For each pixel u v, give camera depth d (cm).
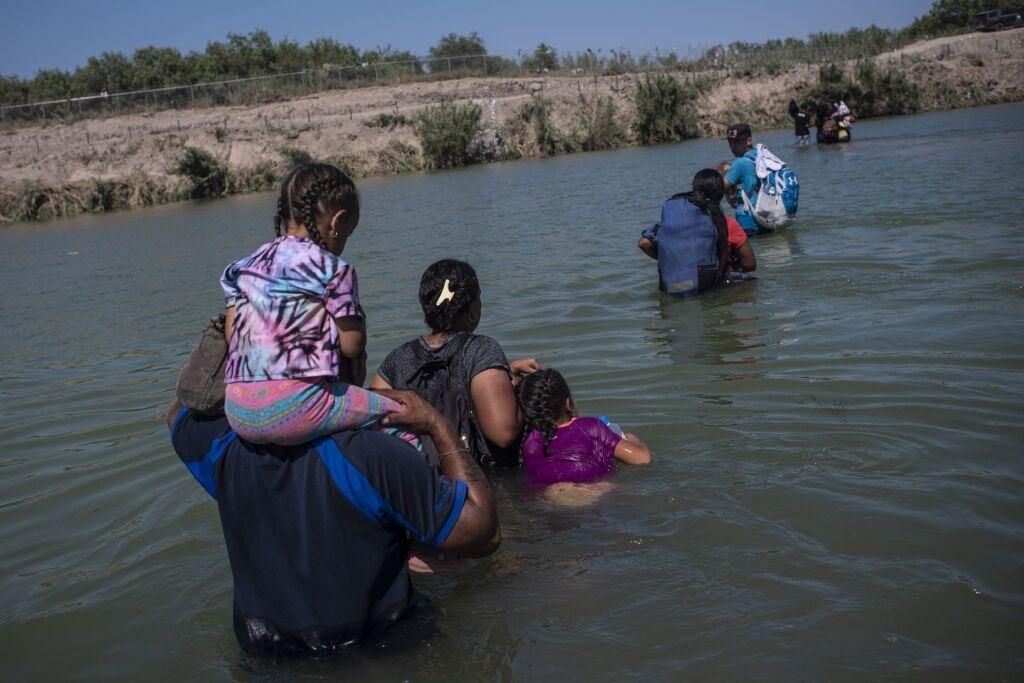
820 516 400
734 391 576
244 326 306
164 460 539
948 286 799
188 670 325
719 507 418
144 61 4969
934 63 4522
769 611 332
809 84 4206
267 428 305
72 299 1172
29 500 495
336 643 321
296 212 322
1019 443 461
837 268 911
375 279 1084
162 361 798
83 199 2827
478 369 464
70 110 4188
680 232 857
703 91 4072
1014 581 338
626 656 313
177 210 2577
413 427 339
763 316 762
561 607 348
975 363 589
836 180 1695
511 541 404
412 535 351
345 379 335
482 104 3772
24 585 397
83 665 333
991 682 282
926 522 387
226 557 407
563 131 3572
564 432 477
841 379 579
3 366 829
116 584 390
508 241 1314
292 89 4412
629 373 633
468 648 324
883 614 323
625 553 385
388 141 3366
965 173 1596
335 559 318
